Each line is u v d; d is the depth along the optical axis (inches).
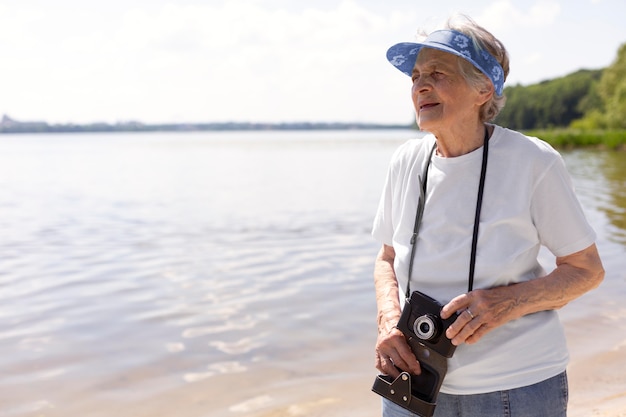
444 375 77.6
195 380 179.5
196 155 1968.5
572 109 3811.5
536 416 76.8
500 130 80.5
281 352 201.2
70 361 195.6
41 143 4089.6
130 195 745.0
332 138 5191.9
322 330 222.8
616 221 475.5
